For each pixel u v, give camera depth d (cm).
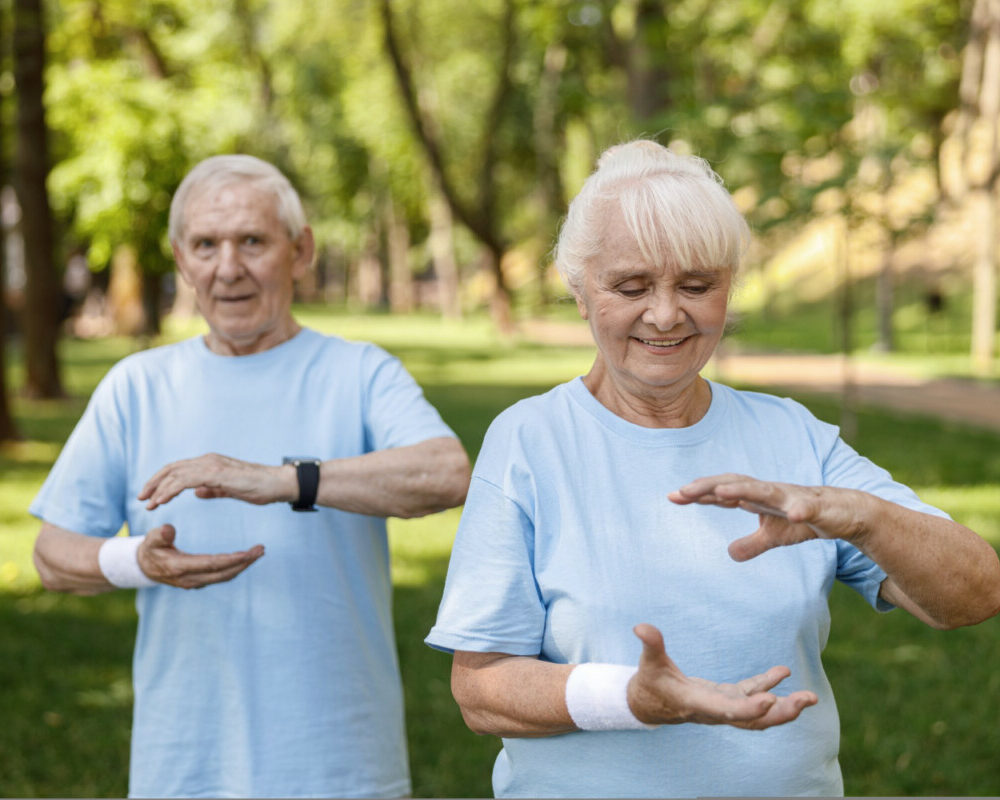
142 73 1806
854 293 3512
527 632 203
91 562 265
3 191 2089
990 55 2333
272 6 2998
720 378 2152
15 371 2227
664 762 198
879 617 674
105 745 494
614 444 208
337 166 4578
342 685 271
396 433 279
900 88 2658
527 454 207
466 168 4122
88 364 2334
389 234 5853
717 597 199
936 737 502
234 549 271
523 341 3416
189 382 286
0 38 1532
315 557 271
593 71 2239
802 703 169
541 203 4050
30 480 1084
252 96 3091
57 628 655
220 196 281
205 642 269
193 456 280
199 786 268
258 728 266
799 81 1388
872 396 1911
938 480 1085
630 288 197
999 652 610
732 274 201
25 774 464
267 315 285
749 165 1212
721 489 178
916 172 1275
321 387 286
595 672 189
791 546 204
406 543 859
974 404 1808
